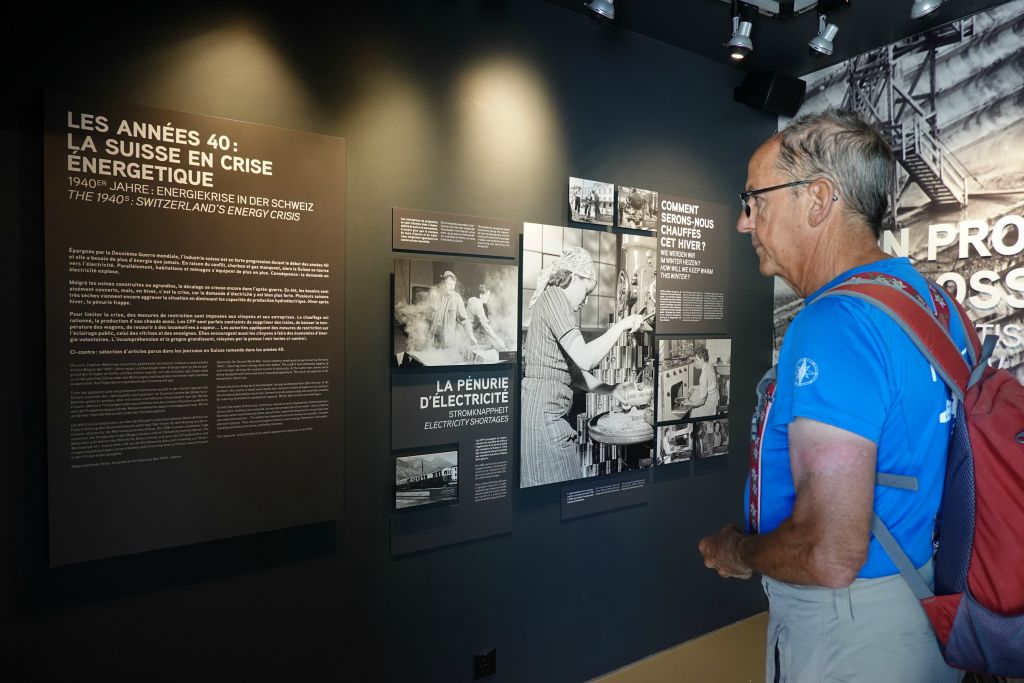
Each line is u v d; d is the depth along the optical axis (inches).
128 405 63.4
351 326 78.1
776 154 39.1
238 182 68.7
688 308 112.0
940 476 33.4
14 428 59.6
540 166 94.0
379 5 79.1
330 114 75.8
